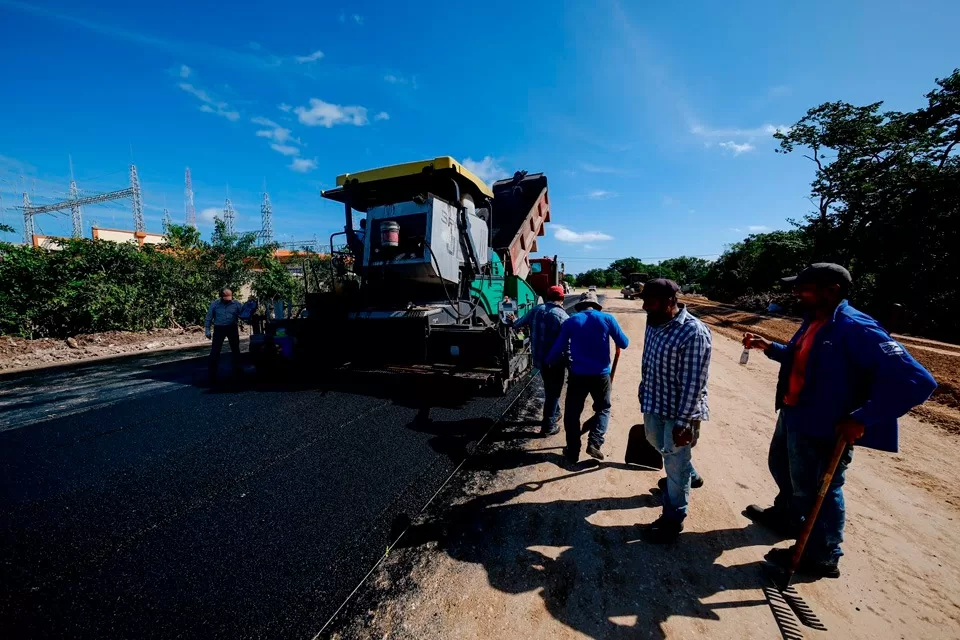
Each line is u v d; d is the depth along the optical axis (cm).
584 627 180
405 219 541
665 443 232
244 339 1140
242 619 185
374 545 238
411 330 523
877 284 1611
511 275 755
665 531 235
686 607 192
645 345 246
